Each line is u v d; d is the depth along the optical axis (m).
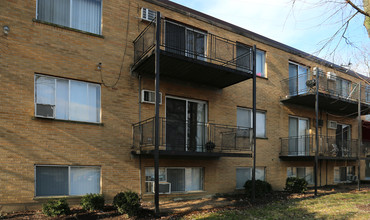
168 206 8.84
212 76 10.16
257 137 12.73
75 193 8.23
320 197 11.24
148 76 9.81
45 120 7.85
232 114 11.88
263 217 7.68
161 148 9.70
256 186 11.04
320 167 15.56
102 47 9.01
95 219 7.07
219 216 7.64
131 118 9.28
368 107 15.62
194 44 10.91
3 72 7.39
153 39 9.06
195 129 10.86
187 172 10.59
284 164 13.60
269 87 13.46
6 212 7.12
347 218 7.60
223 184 11.24
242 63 12.31
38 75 7.98
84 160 8.32
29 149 7.55
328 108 15.99
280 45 14.60
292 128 14.50
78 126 8.33
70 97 8.42
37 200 7.54
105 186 8.58
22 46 7.71
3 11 7.53
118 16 9.41
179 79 10.46
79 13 8.85
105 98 8.89
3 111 7.30
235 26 12.95
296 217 7.73
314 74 14.93
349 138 17.98
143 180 9.28
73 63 8.45
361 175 18.41
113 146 8.84
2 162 7.18
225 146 10.65
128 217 7.32
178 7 11.15
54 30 8.23
